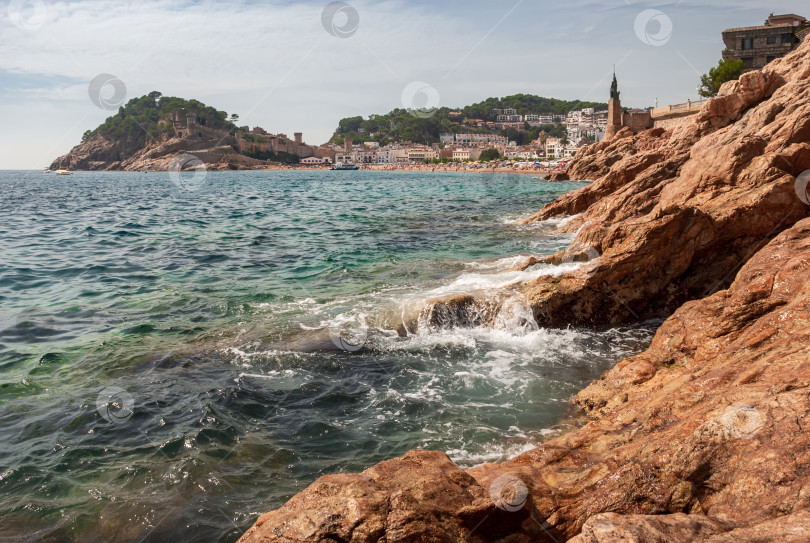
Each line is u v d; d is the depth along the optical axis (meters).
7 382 10.21
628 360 9.89
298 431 8.65
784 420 5.07
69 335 12.79
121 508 6.74
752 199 14.32
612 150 70.62
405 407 9.45
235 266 20.50
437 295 14.10
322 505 4.97
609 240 14.55
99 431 8.52
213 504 6.85
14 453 7.89
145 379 10.41
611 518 4.16
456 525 5.02
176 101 173.75
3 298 15.96
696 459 5.25
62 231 30.30
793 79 32.34
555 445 6.89
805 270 8.89
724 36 70.62
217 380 10.38
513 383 10.37
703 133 34.25
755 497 4.59
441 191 66.06
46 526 6.42
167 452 7.96
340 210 42.31
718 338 9.01
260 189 79.75
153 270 19.84
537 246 23.48
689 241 13.99
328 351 11.77
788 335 7.18
